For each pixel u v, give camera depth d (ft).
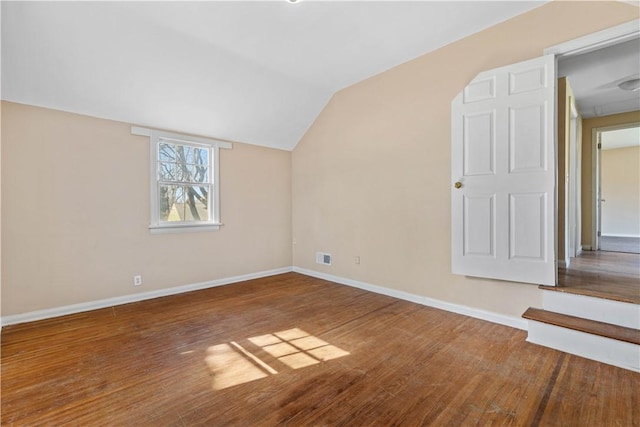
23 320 9.07
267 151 15.39
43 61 8.34
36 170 9.29
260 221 15.16
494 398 5.40
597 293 7.19
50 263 9.55
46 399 5.40
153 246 11.70
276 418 4.93
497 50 8.71
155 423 4.81
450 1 7.69
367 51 10.07
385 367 6.48
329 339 7.89
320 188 14.65
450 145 9.78
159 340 7.84
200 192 13.21
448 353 7.07
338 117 13.56
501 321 8.78
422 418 4.91
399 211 11.29
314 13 8.00
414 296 10.90
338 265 13.87
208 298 11.57
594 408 5.09
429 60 10.22
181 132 12.37
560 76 10.70
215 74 10.63
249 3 7.52
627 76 10.75
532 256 7.93
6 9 6.97
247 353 7.14
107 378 6.08
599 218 15.56
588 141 15.21
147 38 8.67
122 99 10.19
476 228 8.80
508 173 8.21
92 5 7.42
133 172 11.18
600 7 7.16
